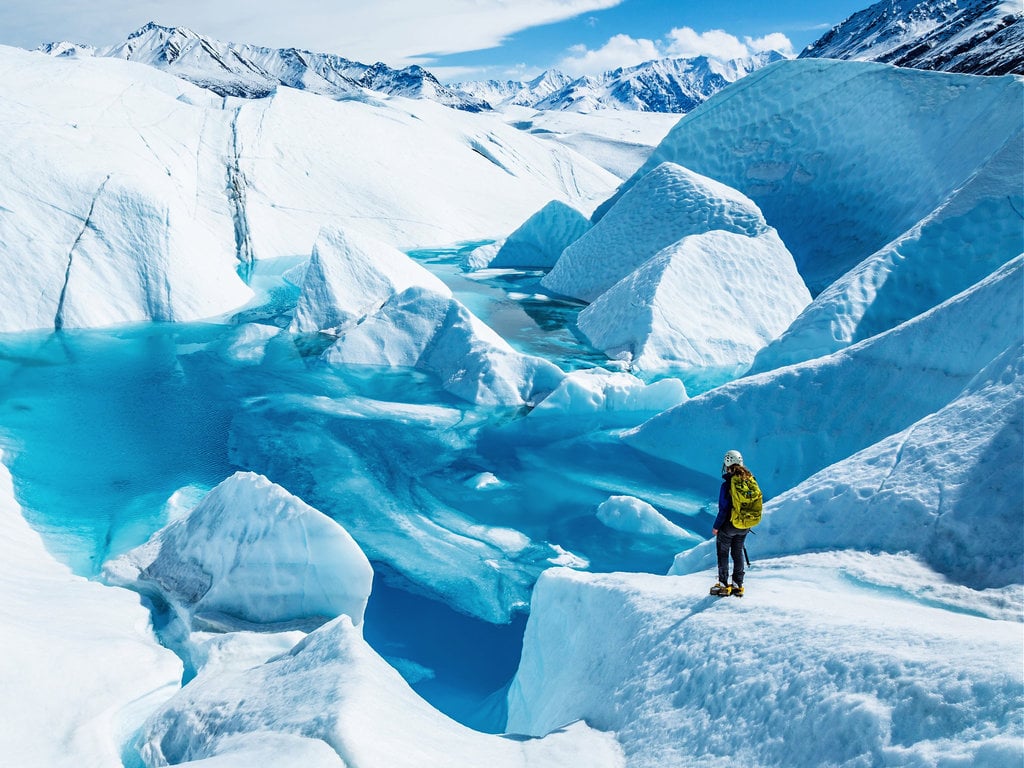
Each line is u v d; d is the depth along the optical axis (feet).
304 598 28.40
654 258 73.41
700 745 15.28
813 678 14.43
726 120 106.22
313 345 68.28
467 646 29.94
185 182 105.09
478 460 46.62
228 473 43.86
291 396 56.49
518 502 41.45
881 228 89.81
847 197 95.71
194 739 18.69
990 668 11.98
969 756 10.59
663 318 66.44
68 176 75.25
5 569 29.27
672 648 18.61
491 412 54.29
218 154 114.83
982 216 51.01
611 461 46.16
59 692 21.17
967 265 50.85
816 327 49.85
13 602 25.43
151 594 30.30
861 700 13.07
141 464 44.45
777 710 14.47
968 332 34.27
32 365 60.95
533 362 57.57
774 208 102.06
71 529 36.55
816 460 39.01
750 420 42.16
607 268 89.45
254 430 50.24
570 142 345.92
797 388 40.75
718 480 43.04
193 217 103.55
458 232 131.95
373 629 30.73
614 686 19.62
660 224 85.71
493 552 36.55
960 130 82.07
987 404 24.38
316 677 18.47
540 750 17.46
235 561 28.81
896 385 36.94
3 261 70.23
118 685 22.58
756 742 14.26
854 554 22.58
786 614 17.60
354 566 28.45
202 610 28.09
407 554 36.24
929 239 52.01
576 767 16.08
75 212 74.33
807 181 100.07
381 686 17.88
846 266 88.99
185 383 58.44
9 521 35.22
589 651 22.18
